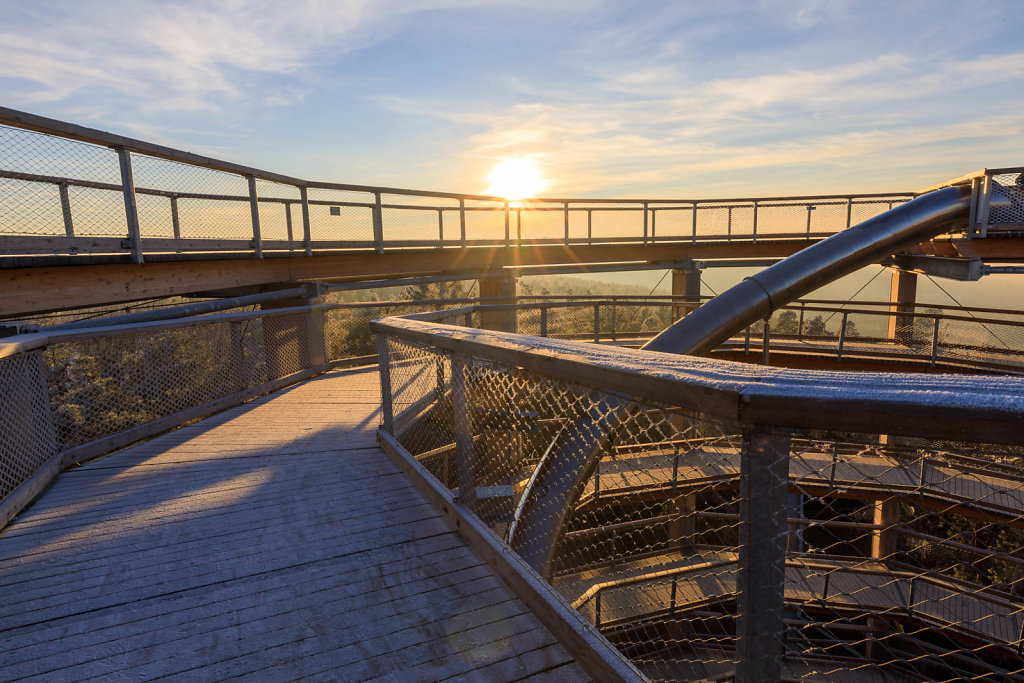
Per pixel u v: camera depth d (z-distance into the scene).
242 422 5.72
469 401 3.06
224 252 7.41
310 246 9.34
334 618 2.45
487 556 2.87
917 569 8.61
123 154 5.88
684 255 15.80
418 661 2.16
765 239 15.60
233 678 2.11
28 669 2.18
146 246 6.25
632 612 6.76
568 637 2.17
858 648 8.72
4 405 3.64
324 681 2.07
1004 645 5.36
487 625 2.37
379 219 10.58
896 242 10.05
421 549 3.03
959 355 10.18
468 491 3.12
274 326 7.48
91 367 4.75
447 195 12.01
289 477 4.15
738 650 1.36
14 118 4.57
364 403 6.56
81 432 4.63
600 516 8.88
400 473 4.20
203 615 2.50
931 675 7.74
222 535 3.24
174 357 5.66
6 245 4.77
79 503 3.73
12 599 2.64
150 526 3.38
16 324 4.62
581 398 2.13
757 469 1.25
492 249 13.24
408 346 4.38
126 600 2.62
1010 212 10.23
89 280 5.66
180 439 5.14
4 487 3.59
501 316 11.11
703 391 1.32
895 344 11.73
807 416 1.15
